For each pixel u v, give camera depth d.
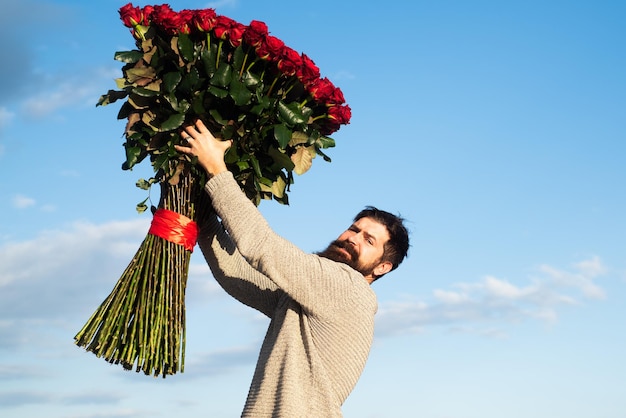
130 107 3.14
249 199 3.20
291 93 3.19
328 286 3.01
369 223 3.52
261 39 3.04
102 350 3.06
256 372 3.08
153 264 3.14
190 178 3.15
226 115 3.11
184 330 3.17
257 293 3.38
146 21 3.12
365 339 3.09
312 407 2.95
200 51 3.07
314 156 3.28
